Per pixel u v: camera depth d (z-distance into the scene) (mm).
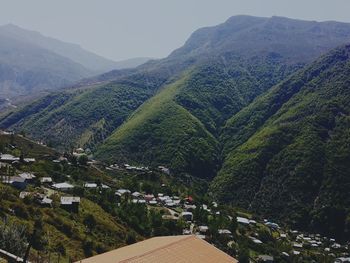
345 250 190500
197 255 71125
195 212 153625
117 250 72750
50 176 153375
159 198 177375
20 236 74250
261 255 139125
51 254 78500
